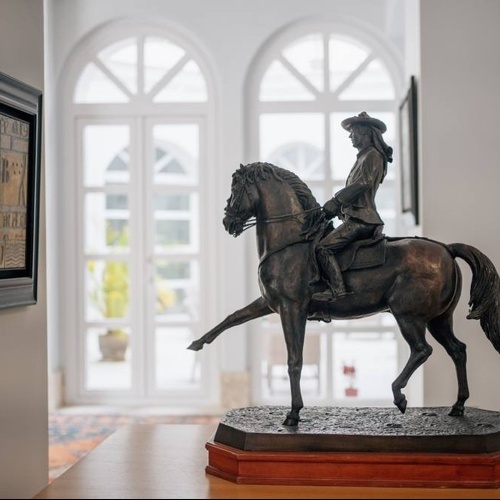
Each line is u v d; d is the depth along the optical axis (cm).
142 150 856
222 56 832
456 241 563
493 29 560
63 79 855
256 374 845
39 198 453
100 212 863
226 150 836
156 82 854
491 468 345
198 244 858
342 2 822
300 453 353
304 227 382
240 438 362
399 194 834
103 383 866
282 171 388
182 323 858
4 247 411
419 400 610
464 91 562
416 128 599
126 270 864
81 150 859
